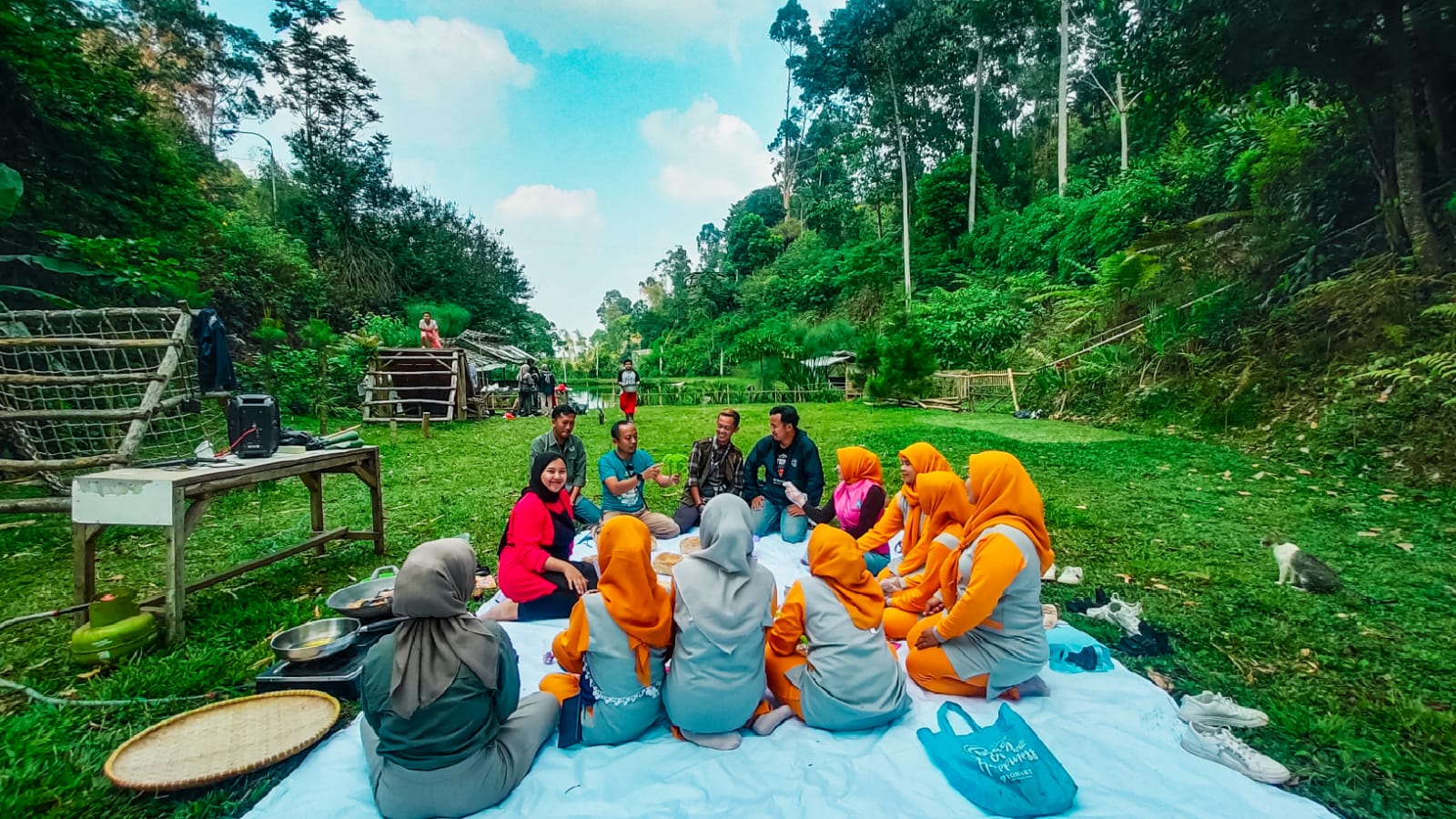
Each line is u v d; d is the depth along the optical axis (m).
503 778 2.27
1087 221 21.20
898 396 18.50
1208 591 4.25
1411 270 8.29
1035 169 34.53
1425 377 7.09
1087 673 3.13
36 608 4.12
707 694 2.50
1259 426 8.81
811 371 24.45
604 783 2.36
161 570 4.80
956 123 37.78
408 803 2.15
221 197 21.02
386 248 30.47
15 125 8.13
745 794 2.29
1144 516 5.96
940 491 3.61
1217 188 13.84
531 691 2.97
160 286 8.69
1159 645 3.44
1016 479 2.94
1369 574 4.42
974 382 16.95
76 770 2.49
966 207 33.78
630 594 2.52
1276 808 2.18
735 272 50.56
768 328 32.22
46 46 8.22
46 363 6.64
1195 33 9.18
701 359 37.16
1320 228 10.05
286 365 15.16
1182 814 2.15
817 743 2.60
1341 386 8.09
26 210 8.41
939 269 31.77
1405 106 8.21
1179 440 9.45
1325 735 2.64
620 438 5.28
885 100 35.59
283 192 29.22
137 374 4.81
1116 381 12.62
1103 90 30.70
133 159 9.48
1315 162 10.20
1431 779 2.39
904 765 2.42
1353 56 8.50
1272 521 5.68
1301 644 3.47
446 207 38.66
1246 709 2.71
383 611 3.40
